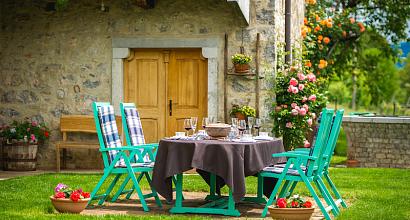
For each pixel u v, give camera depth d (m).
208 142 7.12
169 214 7.34
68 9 11.90
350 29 17.94
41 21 11.99
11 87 12.12
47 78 12.00
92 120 11.62
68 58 11.92
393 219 6.88
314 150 6.99
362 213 7.22
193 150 7.05
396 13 19.17
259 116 11.33
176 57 11.73
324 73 16.77
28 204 7.49
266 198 8.65
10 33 12.12
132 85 11.83
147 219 6.59
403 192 9.03
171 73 11.74
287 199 6.75
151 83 11.80
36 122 11.96
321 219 7.07
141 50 11.80
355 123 15.11
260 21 11.32
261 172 7.26
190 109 11.69
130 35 11.69
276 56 11.44
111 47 11.76
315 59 16.44
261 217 7.12
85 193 7.20
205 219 6.80
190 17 11.50
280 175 7.14
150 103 11.80
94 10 11.81
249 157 7.11
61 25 11.94
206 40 11.45
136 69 11.83
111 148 7.61
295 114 11.20
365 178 10.56
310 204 6.66
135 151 7.68
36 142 11.62
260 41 11.32
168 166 7.11
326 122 7.05
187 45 11.49
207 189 9.19
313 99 11.31
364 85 23.28
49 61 11.98
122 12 11.72
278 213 6.61
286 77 11.37
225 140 7.52
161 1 11.59
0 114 12.16
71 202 6.99
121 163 7.83
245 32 11.35
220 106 11.43
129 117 8.41
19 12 12.07
